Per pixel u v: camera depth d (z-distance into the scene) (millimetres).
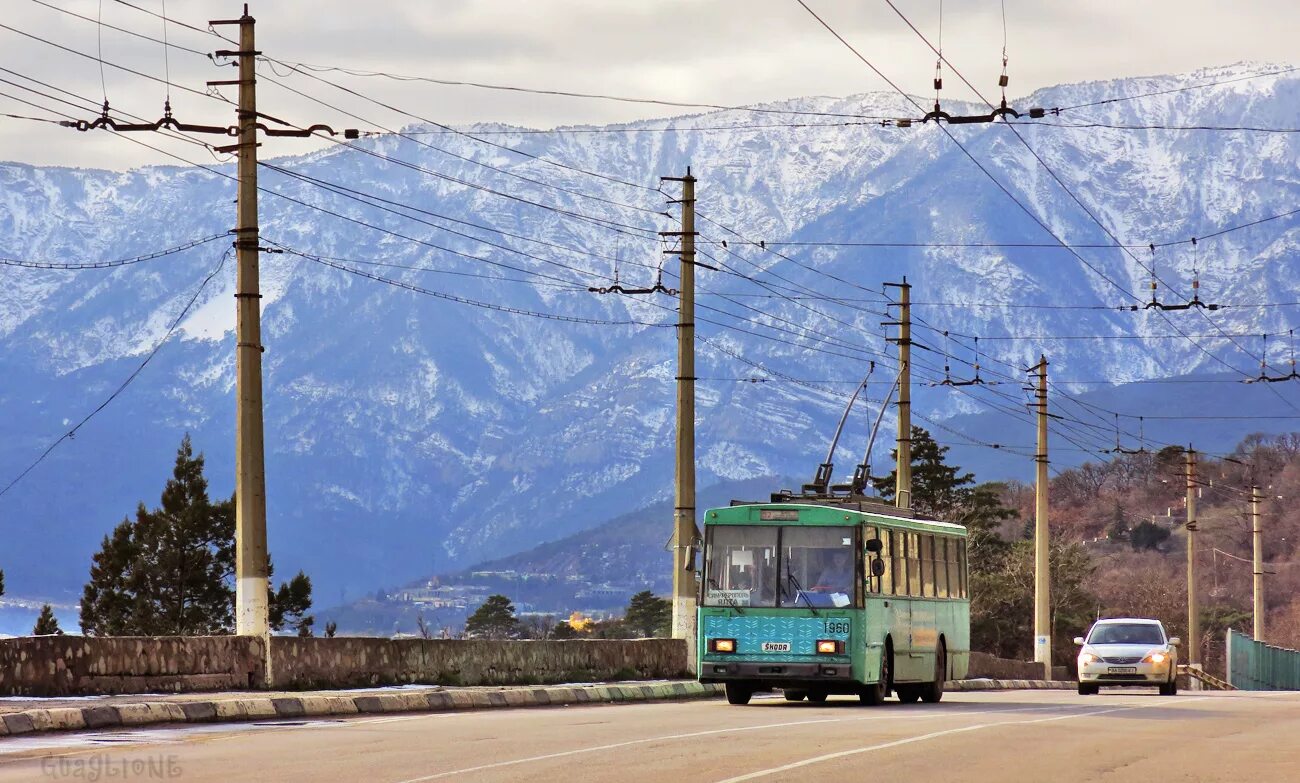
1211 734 50094
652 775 34188
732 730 47344
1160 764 39125
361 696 56938
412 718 52906
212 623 130875
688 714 57062
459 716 54531
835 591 66062
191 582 130875
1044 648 139500
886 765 37219
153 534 130875
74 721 45250
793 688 69500
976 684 109875
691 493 87500
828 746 41781
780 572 66625
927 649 74875
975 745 43250
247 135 68625
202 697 54688
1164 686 91625
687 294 89312
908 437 117500
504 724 49812
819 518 66938
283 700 52969
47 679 52125
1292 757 41469
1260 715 62125
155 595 130250
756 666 66062
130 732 44844
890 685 69562
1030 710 64125
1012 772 36500
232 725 48438
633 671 81625
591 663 78688
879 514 70000
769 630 66188
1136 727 52844
